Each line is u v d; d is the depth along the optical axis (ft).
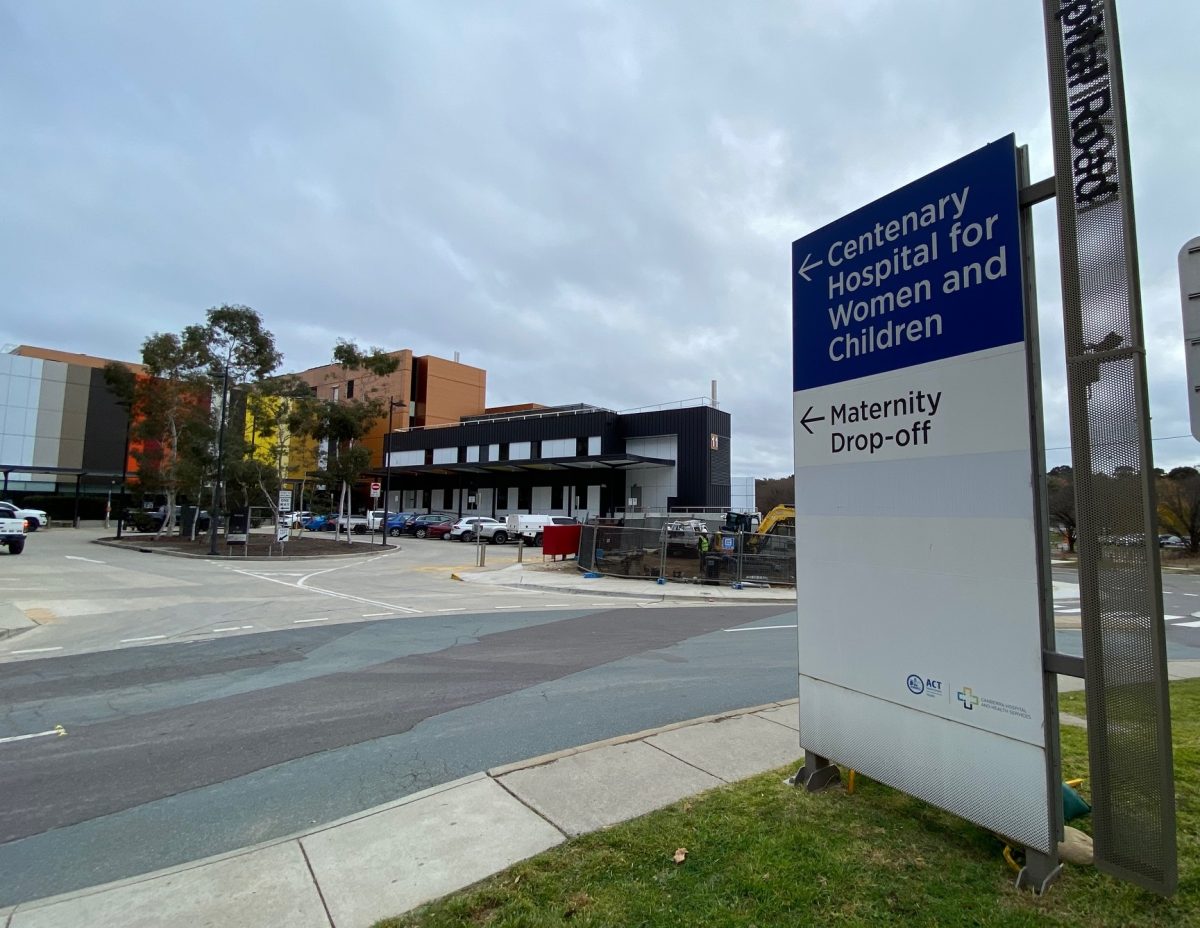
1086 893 9.74
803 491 14.42
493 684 24.25
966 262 11.28
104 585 54.60
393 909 9.78
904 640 12.01
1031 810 9.93
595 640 33.81
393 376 217.15
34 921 9.65
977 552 10.85
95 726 19.38
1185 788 13.51
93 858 11.82
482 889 10.16
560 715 20.33
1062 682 26.22
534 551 114.62
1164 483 151.94
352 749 17.38
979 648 10.76
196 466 106.52
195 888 10.44
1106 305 9.44
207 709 21.04
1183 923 9.00
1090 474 9.56
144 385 123.34
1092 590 9.48
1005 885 10.02
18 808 13.93
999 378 10.64
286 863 11.14
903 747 11.93
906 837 11.56
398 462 207.72
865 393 13.01
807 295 14.58
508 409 219.20
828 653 13.58
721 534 68.85
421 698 22.31
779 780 14.25
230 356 111.14
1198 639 41.81
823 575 13.78
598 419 160.15
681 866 10.64
